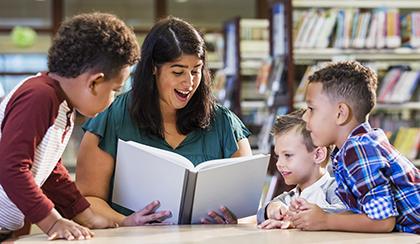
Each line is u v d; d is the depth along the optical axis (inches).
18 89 62.6
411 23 192.9
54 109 62.3
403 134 199.2
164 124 84.2
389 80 199.0
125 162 77.4
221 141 86.1
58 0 392.2
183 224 75.7
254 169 78.5
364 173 62.2
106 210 78.3
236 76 241.0
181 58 78.2
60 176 72.4
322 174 82.4
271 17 198.2
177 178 74.0
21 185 59.5
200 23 409.7
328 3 193.0
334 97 66.4
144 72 80.8
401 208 63.7
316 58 191.6
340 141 67.5
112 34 63.4
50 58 63.7
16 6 392.8
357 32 191.5
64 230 61.0
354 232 63.3
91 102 64.5
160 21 81.7
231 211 78.8
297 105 186.7
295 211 66.5
